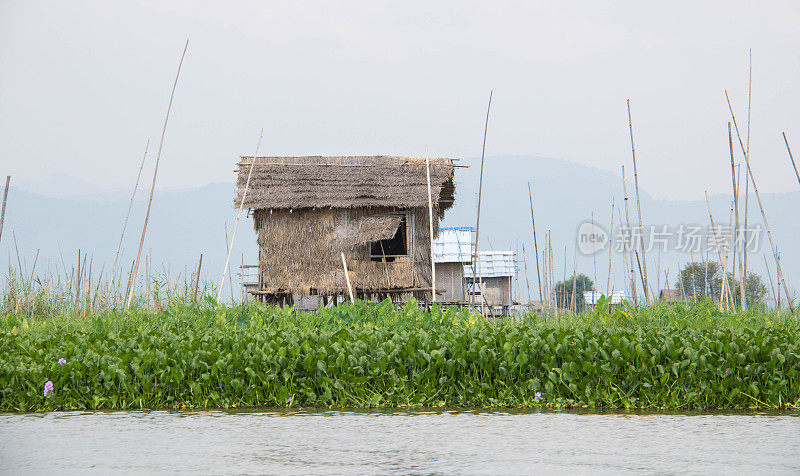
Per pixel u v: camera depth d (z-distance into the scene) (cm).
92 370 4075
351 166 9294
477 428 3419
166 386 4069
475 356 4078
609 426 3444
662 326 4941
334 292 8812
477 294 12444
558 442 3127
